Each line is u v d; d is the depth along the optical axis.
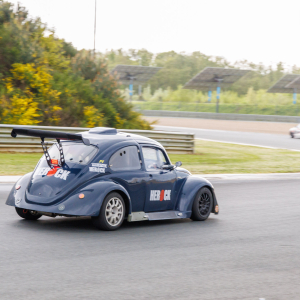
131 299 10.10
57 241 15.07
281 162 45.66
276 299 10.62
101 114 50.28
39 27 57.31
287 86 145.50
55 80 51.16
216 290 11.02
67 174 16.47
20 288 10.45
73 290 10.50
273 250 15.40
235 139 69.88
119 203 17.09
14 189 17.28
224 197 27.20
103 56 60.81
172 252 14.52
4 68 48.44
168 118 120.75
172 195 19.23
